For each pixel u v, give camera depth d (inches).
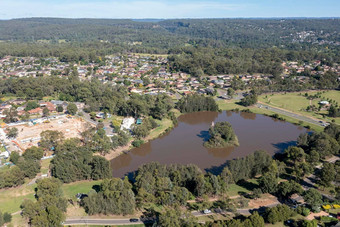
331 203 4525.1
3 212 4525.1
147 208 4579.2
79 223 4217.5
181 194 4569.4
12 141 7337.6
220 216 4311.0
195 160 6692.9
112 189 4680.1
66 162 5561.0
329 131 7135.8
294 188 4682.6
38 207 4192.9
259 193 4768.7
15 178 5191.9
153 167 5315.0
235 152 7096.5
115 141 7037.4
